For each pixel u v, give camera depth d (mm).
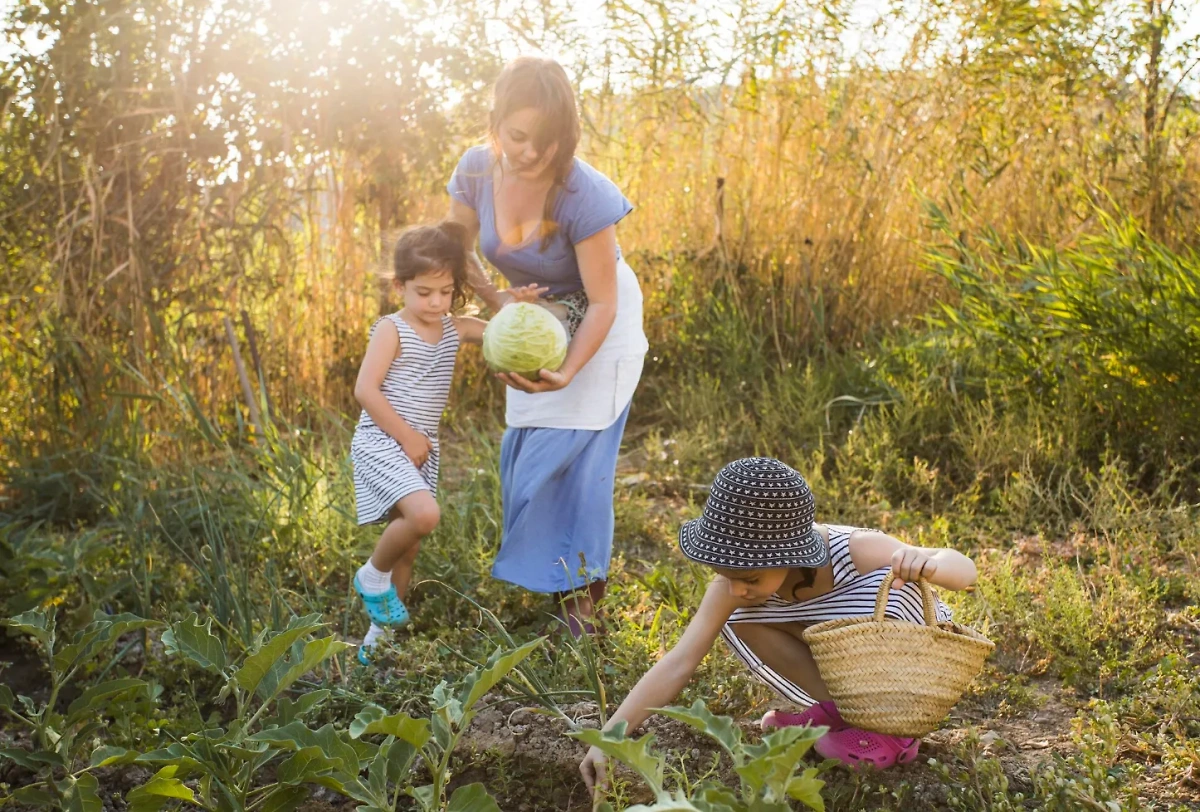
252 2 6133
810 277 6867
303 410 6570
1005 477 5039
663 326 6926
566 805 2949
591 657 3119
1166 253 5379
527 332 3451
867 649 2639
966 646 2682
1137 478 4848
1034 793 2732
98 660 3633
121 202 6121
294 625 2674
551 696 3184
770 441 5758
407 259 3725
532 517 3711
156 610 3998
